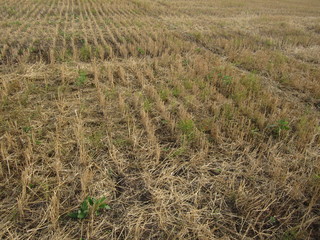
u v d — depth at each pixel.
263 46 9.74
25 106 4.62
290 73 7.05
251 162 3.70
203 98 5.25
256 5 20.77
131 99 5.11
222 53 8.52
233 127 4.43
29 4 13.57
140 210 2.92
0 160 3.37
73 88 5.42
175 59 7.30
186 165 3.62
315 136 4.30
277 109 5.09
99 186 3.16
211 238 2.65
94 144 3.80
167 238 2.64
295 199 3.19
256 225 2.87
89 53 7.41
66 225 2.70
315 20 16.06
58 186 3.07
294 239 2.73
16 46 7.57
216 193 3.20
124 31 9.83
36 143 3.69
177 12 14.90
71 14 12.32
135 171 3.46
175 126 4.31
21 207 2.74
